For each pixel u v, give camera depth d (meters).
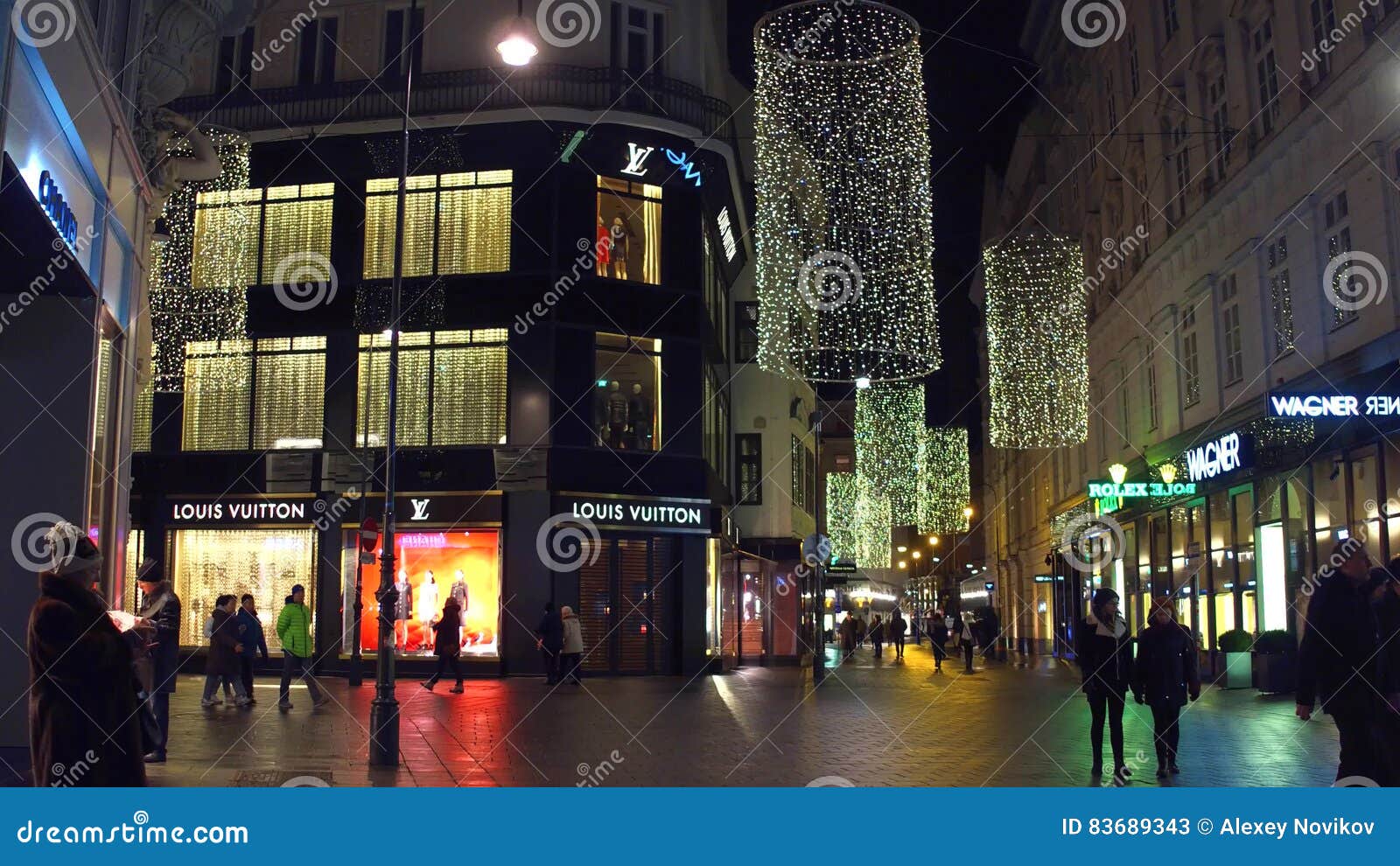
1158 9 34.41
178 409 31.45
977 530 94.94
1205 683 28.30
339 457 30.58
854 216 24.92
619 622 30.83
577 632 27.34
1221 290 29.89
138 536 31.00
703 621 31.86
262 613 30.59
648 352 31.72
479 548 30.14
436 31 31.75
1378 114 21.53
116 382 13.85
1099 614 12.14
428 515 30.16
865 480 56.28
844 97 24.11
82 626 6.61
